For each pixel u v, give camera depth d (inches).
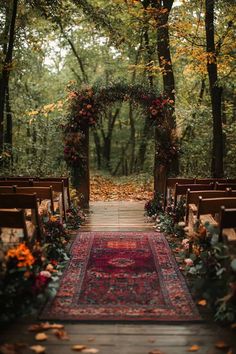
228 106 674.2
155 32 617.9
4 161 558.3
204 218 228.8
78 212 372.8
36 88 791.1
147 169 849.5
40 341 136.6
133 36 644.1
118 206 452.4
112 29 560.1
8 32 542.9
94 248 264.7
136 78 860.6
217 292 159.9
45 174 563.8
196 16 553.6
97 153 1146.0
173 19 513.7
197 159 623.8
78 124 424.8
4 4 514.0
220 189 297.3
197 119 611.5
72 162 424.2
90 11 535.8
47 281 177.9
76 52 919.0
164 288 189.8
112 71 910.4
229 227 169.2
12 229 189.6
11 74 629.0
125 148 1123.3
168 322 152.6
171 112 435.5
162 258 240.8
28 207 211.2
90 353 128.9
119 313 160.6
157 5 516.1
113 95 422.0
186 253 229.9
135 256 245.4
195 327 148.4
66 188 357.4
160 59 502.6
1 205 211.5
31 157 662.5
